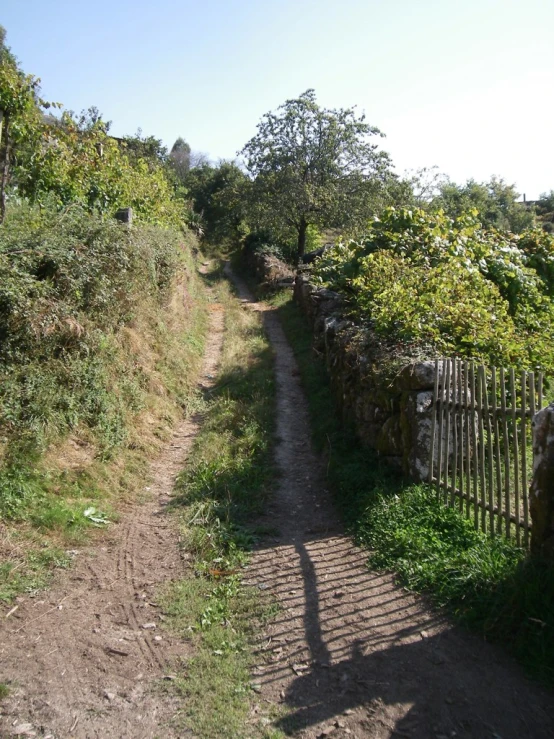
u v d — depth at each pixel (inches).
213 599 167.8
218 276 1034.1
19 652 139.9
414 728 117.8
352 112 1109.7
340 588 170.2
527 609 140.9
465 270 329.7
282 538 209.5
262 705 126.0
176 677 134.6
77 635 148.9
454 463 194.1
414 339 257.6
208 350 529.0
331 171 1113.4
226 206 1213.1
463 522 184.5
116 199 480.1
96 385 274.1
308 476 269.1
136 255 364.2
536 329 323.3
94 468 240.4
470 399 188.4
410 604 158.6
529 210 1596.9
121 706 125.3
